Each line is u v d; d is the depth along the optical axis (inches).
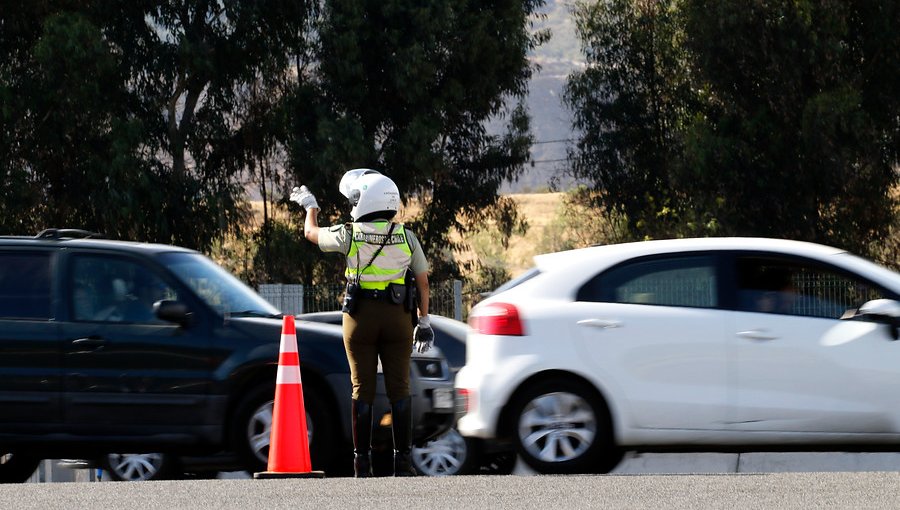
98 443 1381.6
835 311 1280.8
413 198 5723.4
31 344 1392.7
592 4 5920.3
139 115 5196.9
